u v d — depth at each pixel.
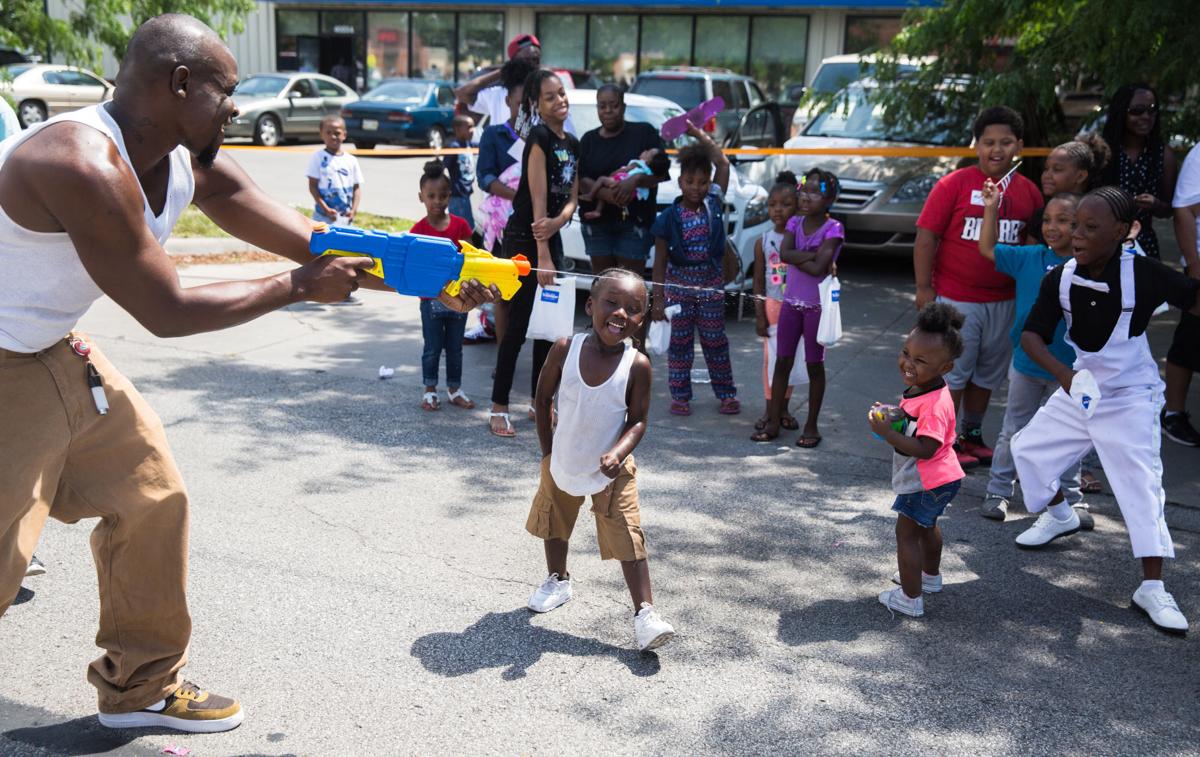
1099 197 4.00
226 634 3.67
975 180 5.38
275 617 3.80
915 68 10.55
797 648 3.71
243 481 5.06
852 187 10.36
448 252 2.77
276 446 5.56
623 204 6.67
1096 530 4.83
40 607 3.82
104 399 2.76
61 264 2.51
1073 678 3.57
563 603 3.97
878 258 11.60
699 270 6.21
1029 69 9.02
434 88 22.02
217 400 6.29
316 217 9.05
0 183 2.42
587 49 25.61
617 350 3.61
